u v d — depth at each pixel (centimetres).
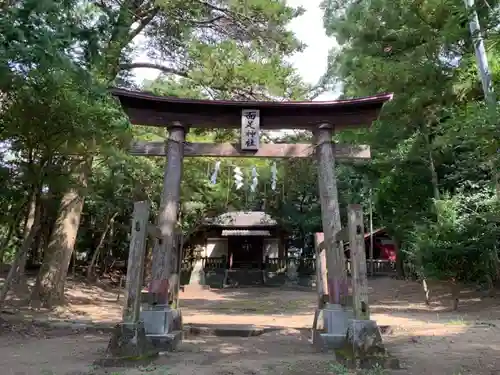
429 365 507
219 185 1823
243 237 3088
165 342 622
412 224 1427
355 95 1416
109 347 520
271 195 2598
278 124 765
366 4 1372
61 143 766
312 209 2759
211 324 884
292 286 2645
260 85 1189
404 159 1368
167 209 711
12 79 576
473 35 751
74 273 2189
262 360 552
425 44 1227
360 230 565
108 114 707
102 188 1577
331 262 684
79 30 503
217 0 1179
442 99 1217
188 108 748
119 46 1020
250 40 1280
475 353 573
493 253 1291
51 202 1291
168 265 691
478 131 666
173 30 1283
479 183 1162
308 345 682
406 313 1158
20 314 974
